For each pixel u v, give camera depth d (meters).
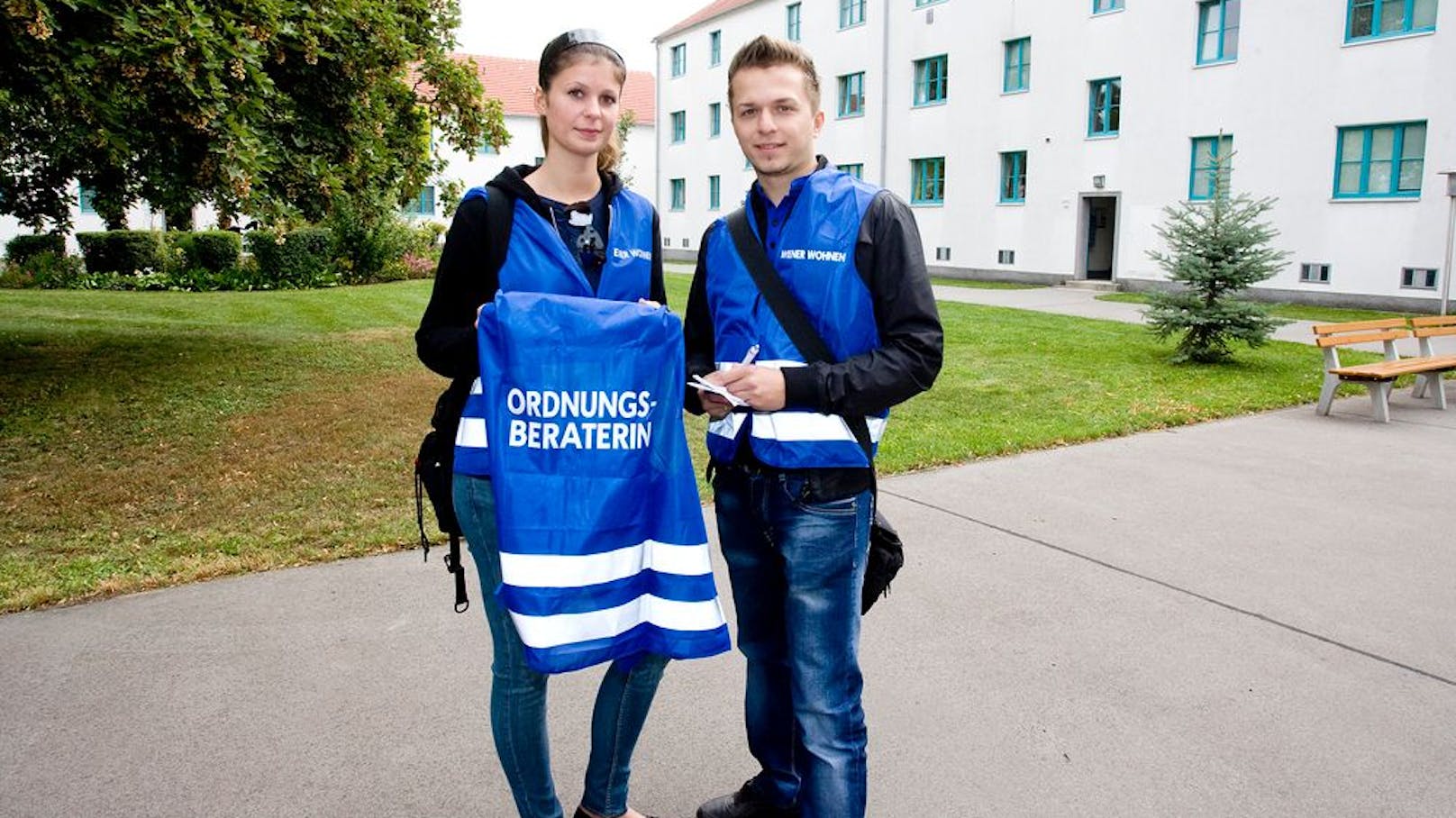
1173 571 4.82
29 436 7.35
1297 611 4.32
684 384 2.26
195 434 7.45
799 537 2.32
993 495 6.18
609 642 2.18
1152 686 3.62
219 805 2.83
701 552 2.26
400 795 2.92
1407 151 18.64
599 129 2.23
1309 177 19.98
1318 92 19.66
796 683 2.39
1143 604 4.40
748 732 2.75
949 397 9.53
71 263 23.11
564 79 2.20
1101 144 23.88
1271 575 4.77
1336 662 3.82
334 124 9.88
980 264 27.56
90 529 5.44
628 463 2.16
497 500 2.11
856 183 2.30
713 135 37.84
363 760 3.09
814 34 32.47
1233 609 4.34
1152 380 10.55
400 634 4.01
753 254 2.35
